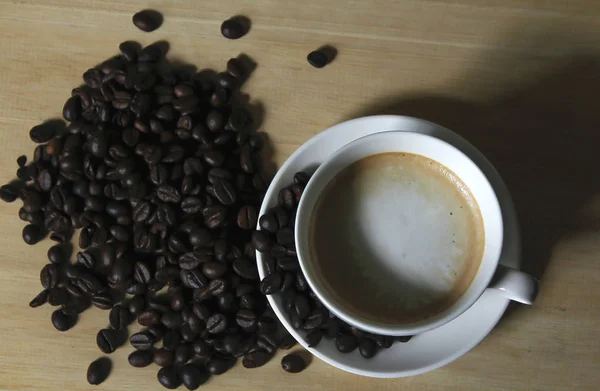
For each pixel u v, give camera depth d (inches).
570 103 16.1
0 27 16.5
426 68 16.2
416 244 14.3
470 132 16.1
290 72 16.3
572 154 16.1
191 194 15.8
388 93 16.2
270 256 15.1
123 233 15.9
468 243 14.2
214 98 16.0
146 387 16.3
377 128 14.6
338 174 14.3
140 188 15.8
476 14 16.2
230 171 16.1
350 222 14.4
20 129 16.5
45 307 16.4
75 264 16.4
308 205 13.9
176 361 16.1
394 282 14.3
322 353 15.0
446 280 14.2
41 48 16.5
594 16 16.2
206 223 15.8
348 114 16.2
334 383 16.1
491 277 13.4
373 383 16.1
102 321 16.3
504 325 15.9
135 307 16.1
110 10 16.5
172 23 16.5
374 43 16.3
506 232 14.4
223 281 15.6
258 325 15.7
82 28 16.5
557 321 15.8
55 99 16.5
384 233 14.4
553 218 16.0
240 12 16.4
